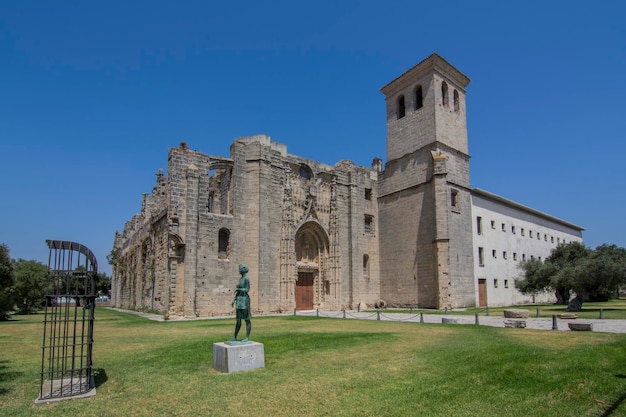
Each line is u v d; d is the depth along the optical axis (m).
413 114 48.34
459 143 47.97
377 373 12.61
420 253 45.44
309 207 45.78
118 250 74.00
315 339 19.14
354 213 48.91
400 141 49.62
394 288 48.19
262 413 9.33
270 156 42.25
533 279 46.03
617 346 15.70
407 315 35.41
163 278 37.84
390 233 49.66
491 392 10.49
